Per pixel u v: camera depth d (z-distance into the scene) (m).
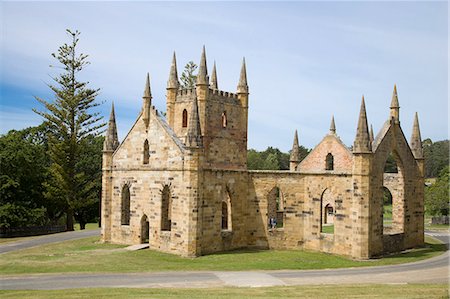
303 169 85.56
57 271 49.19
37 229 91.25
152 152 65.06
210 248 62.53
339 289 39.41
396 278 47.66
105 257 57.75
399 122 70.00
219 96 69.88
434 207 125.62
